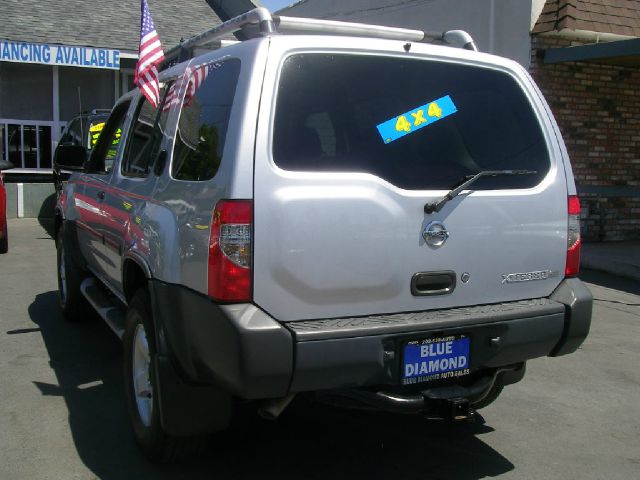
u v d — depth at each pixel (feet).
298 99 9.97
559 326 11.30
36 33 45.50
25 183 45.37
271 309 9.46
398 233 10.16
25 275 27.35
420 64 11.10
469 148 11.10
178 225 10.40
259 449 12.68
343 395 10.27
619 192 35.94
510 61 11.96
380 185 10.09
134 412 12.26
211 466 11.96
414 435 13.51
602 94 34.88
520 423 14.25
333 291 9.78
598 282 28.30
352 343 9.55
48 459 12.00
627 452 13.02
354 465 12.17
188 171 10.75
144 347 11.97
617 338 20.54
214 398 10.61
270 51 9.89
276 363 9.20
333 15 49.70
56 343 18.52
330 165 9.93
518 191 11.26
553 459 12.65
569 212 11.84
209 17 54.19
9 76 45.68
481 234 10.87
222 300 9.31
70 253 19.22
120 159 14.85
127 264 12.89
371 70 10.68
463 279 10.78
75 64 44.21
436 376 10.33
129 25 49.57
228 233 9.28
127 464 11.89
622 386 16.55
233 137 9.56
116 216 14.08
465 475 11.94
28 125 46.52
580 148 34.86
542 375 17.25
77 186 18.71
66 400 14.62
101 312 15.74
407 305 10.37
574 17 32.65
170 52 15.42
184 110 11.64
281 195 9.45
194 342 9.85
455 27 38.34
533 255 11.44
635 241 36.09
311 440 13.12
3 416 13.74
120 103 16.62
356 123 10.34
